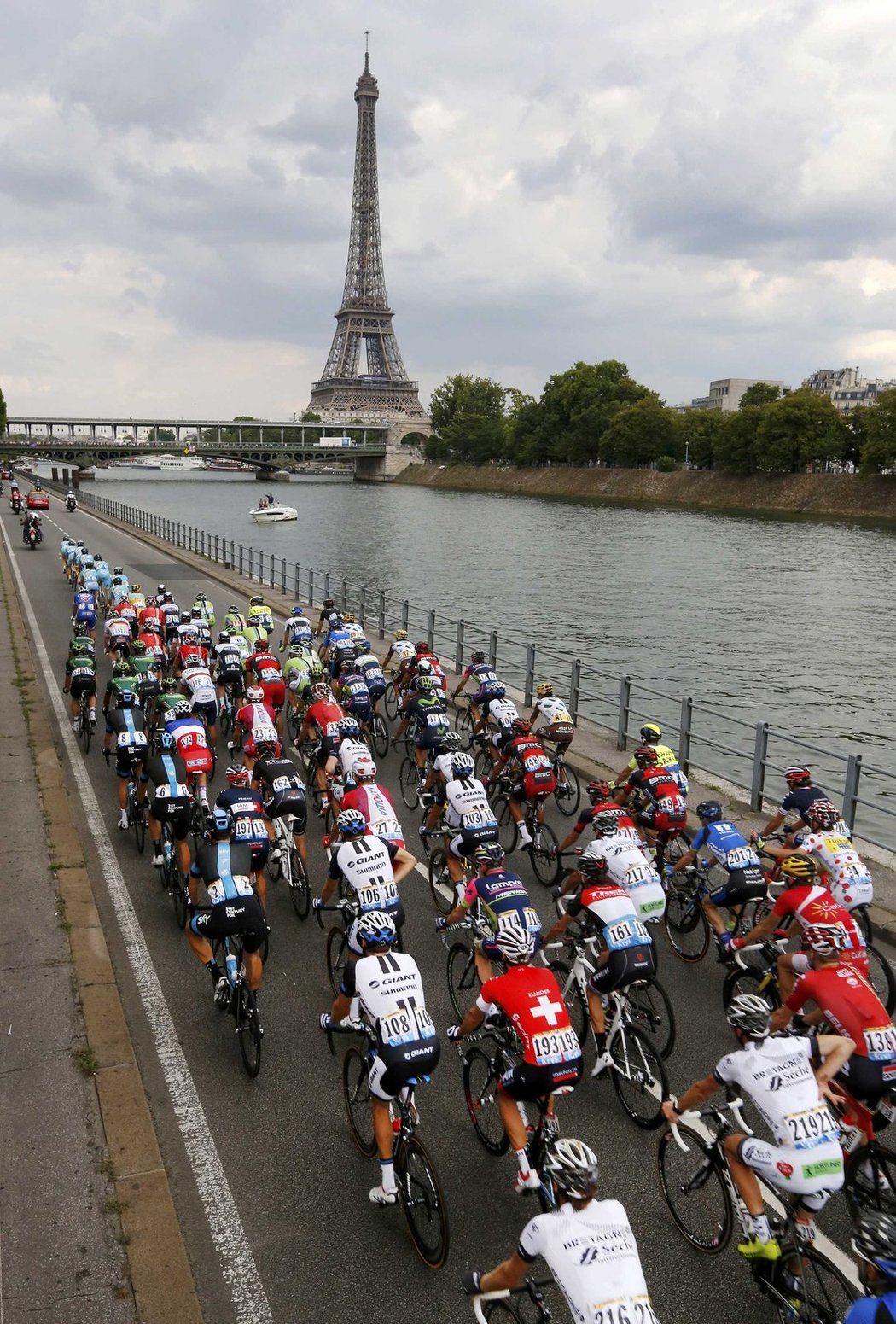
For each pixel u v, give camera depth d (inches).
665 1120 280.2
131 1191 250.8
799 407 4414.4
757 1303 226.1
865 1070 239.6
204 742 481.1
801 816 389.7
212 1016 343.0
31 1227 238.5
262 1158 272.4
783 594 2193.7
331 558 2810.0
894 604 2071.9
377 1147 249.9
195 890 339.9
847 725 1168.2
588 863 302.8
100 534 2369.6
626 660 1509.6
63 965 359.9
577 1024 339.0
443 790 439.5
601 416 5595.5
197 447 7214.6
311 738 595.2
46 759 608.7
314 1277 232.4
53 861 451.2
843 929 265.6
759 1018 214.2
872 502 4092.0
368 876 321.7
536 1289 199.6
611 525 3902.6
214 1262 236.4
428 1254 234.7
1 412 6786.4
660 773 409.1
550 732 536.1
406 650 729.0
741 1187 215.3
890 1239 158.9
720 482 4845.0
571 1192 173.2
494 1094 276.1
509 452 6998.0
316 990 366.0
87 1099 285.1
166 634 936.9
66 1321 214.2
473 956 335.0
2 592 1344.7
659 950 399.5
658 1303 226.4
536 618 1871.3
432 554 2938.0
